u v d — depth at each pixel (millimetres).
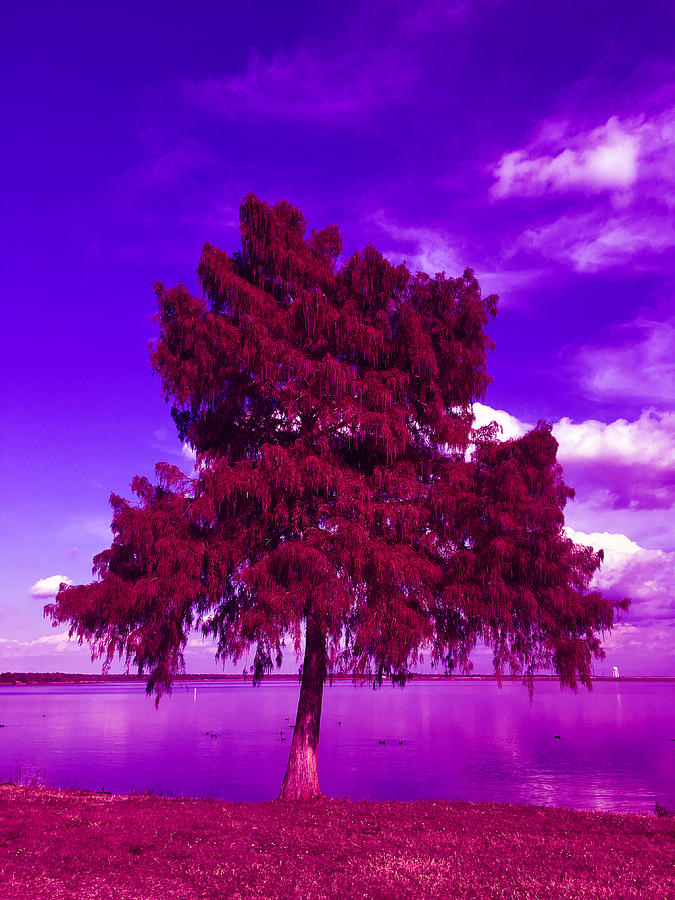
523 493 15555
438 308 19234
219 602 17062
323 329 17344
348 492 15688
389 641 14898
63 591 15781
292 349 16422
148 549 15852
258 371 17047
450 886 9008
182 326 17250
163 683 16656
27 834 11320
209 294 18234
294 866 9844
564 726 86625
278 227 19297
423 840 11672
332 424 16203
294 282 18641
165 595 15500
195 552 15547
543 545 15305
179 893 8508
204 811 13984
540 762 48094
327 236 21094
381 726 86125
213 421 18484
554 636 15688
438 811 14750
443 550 16562
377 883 9078
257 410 18312
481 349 18906
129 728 82562
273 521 16641
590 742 64125
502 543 14961
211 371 17188
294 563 14422
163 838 11297
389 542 16125
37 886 8617
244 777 38969
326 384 16234
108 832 11578
